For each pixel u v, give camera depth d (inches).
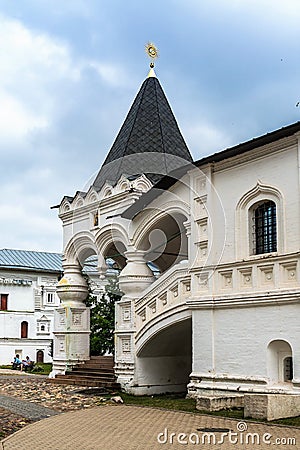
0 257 1978.3
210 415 517.3
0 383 920.9
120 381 783.1
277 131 585.6
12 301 1931.6
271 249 621.6
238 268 637.9
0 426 482.9
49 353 1956.2
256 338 606.2
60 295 967.0
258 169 636.1
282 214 601.3
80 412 554.3
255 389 593.6
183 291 709.3
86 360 943.7
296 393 547.5
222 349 641.6
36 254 2078.0
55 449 381.4
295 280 580.4
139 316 775.1
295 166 594.6
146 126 927.0
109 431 444.1
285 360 589.3
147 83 970.7
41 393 749.9
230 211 661.9
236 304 628.1
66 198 960.9
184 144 952.9
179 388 793.6
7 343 1893.5
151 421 490.6
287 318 577.0
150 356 776.3
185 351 806.5
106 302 1321.4
